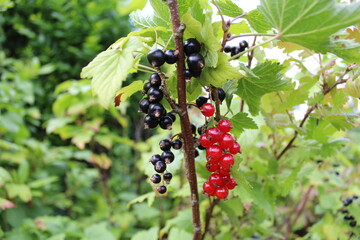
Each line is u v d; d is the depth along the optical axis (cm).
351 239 38
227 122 22
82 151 76
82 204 80
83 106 65
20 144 63
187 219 42
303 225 60
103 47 105
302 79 31
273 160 36
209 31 19
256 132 36
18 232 48
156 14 24
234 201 38
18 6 95
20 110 65
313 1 18
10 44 99
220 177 23
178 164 29
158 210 71
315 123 33
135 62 22
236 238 47
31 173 65
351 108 41
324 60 40
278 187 34
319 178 48
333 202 48
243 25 27
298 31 19
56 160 72
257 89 25
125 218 69
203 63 19
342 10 17
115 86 18
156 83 20
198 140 23
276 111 35
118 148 96
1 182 36
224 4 25
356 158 61
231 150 22
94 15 102
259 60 33
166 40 24
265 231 39
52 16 98
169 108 25
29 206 57
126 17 108
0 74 90
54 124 67
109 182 90
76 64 99
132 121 107
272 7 19
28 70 83
